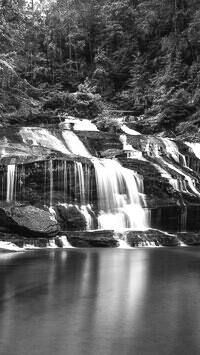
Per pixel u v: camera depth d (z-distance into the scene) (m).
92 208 18.91
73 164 18.77
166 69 43.50
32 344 4.61
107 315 5.83
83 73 53.25
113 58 52.94
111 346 4.58
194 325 5.39
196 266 10.73
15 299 6.78
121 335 4.96
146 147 26.23
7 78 35.38
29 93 43.91
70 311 6.04
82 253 13.42
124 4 51.91
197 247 16.14
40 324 5.37
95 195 19.12
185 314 5.92
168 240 16.86
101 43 54.47
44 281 8.35
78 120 34.69
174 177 21.64
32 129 25.30
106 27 53.44
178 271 9.88
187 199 20.36
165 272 9.72
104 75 50.28
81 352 4.38
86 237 15.92
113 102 47.91
